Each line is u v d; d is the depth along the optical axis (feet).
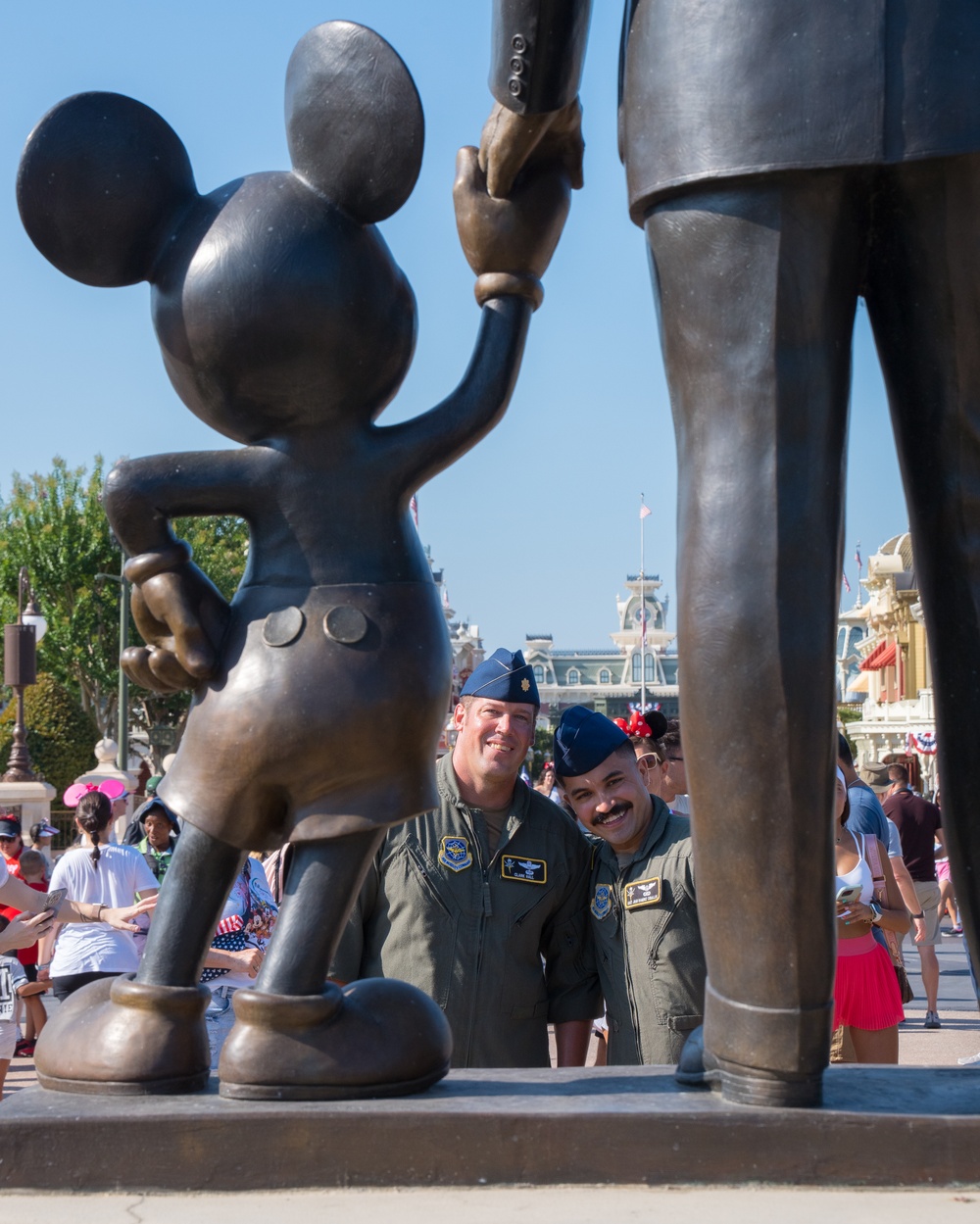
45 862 29.84
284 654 6.21
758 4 5.74
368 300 6.42
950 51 5.65
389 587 6.39
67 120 6.40
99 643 130.62
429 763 6.44
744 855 5.68
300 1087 5.86
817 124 5.66
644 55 6.07
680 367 6.03
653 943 12.06
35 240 6.51
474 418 6.65
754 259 5.81
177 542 6.46
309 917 6.13
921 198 5.80
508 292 6.87
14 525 131.03
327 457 6.48
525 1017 12.24
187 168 6.63
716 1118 5.49
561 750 12.40
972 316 5.88
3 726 98.68
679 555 5.98
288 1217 5.16
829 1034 5.76
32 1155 5.49
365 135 6.37
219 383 6.42
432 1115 5.52
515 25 6.10
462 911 12.06
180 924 6.31
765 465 5.79
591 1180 5.47
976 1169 5.41
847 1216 5.13
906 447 6.17
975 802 6.01
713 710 5.74
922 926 29.60
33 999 27.73
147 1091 6.00
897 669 157.79
